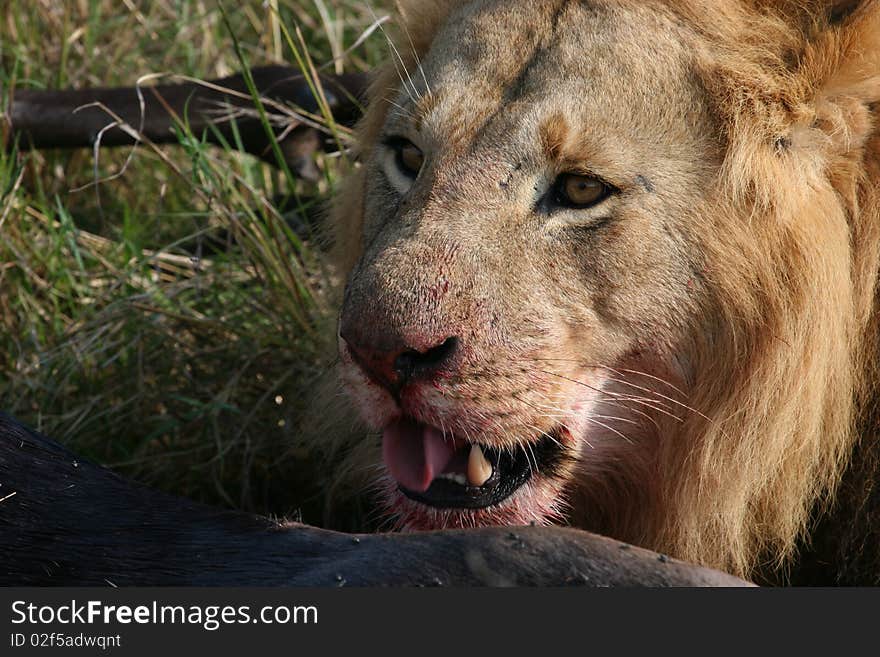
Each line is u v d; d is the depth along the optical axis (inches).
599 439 209.5
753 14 207.6
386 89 245.1
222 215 301.6
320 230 284.5
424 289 189.2
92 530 179.0
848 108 202.2
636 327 201.5
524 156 198.8
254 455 274.5
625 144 197.6
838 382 207.6
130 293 303.0
